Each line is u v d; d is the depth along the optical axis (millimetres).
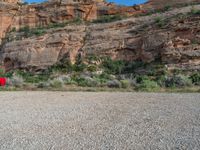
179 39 56219
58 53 77312
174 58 53281
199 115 10203
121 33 73062
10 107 13633
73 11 102125
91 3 101812
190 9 69562
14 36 94438
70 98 18359
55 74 63625
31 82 42531
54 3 106750
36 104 14883
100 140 6945
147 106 13164
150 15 76562
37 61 78500
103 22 85812
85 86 33281
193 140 6766
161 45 60125
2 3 110812
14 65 83000
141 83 31375
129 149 6180
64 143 6730
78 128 8375
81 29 81938
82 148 6305
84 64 65938
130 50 67938
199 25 58188
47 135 7551
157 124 8711
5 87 32188
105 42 72562
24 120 9852
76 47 76062
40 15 106000
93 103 14930
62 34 80188
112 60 67250
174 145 6402
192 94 20359
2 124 9172
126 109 12258
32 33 88812
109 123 9055
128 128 8242
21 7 111125
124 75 54875
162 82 31391
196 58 51469
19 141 6977
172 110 11625
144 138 7055
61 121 9547
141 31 69250
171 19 65688
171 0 89812
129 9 95188
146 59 61656
